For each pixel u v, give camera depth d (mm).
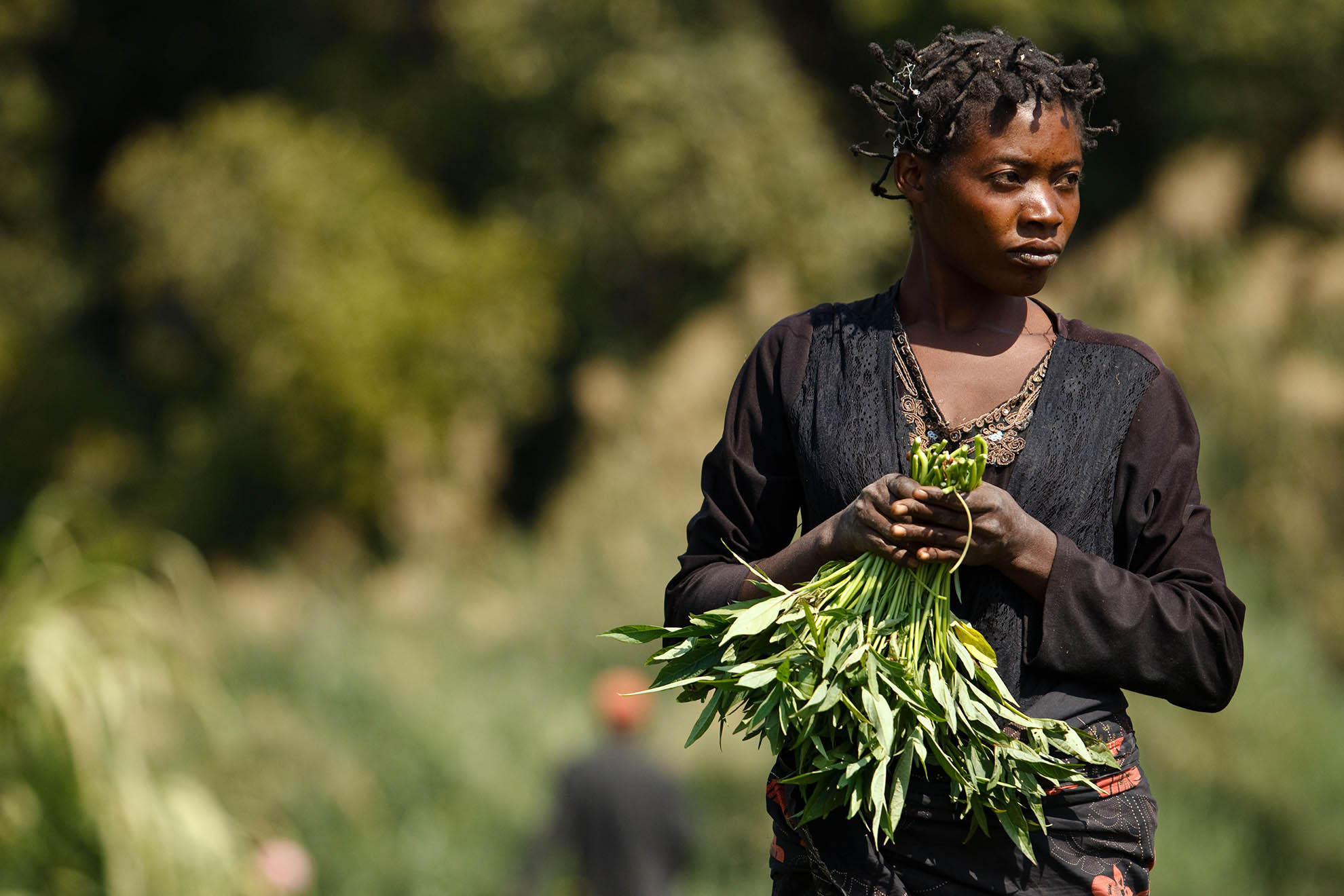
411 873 14664
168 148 27594
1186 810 14859
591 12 26781
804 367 3551
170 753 10938
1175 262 21438
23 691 8609
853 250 26484
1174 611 3217
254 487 26922
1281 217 24531
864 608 3270
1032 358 3389
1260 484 19266
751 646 3375
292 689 18719
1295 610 18234
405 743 17000
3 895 8453
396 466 25766
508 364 26812
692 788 15750
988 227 3234
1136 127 26734
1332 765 15516
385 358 25891
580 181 27672
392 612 22297
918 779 3301
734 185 26016
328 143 27656
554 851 11648
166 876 8617
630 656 20984
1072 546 3213
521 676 20031
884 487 3186
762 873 15062
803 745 3285
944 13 24922
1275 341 20422
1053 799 3275
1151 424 3361
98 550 9828
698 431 23672
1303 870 14828
